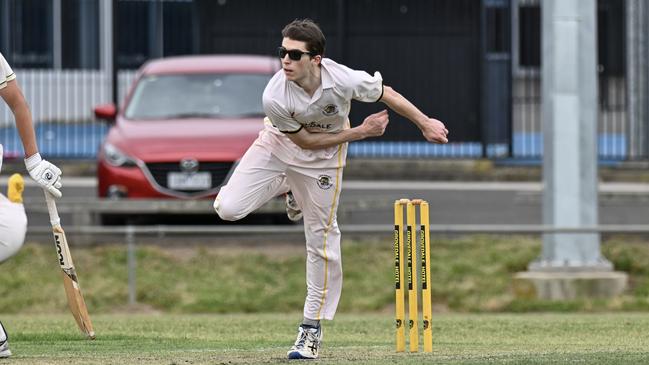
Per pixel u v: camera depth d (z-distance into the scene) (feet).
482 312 183.11
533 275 189.47
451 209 231.91
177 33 309.63
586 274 189.26
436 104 290.15
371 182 269.44
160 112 208.44
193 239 201.67
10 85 90.33
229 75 215.10
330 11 291.79
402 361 87.97
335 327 141.28
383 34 290.15
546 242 191.21
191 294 184.75
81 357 93.91
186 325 140.97
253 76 215.31
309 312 94.12
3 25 333.01
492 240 203.62
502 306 183.93
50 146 303.48
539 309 183.21
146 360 91.09
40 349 104.17
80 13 330.34
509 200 242.58
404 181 272.31
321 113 90.89
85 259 192.95
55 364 87.81
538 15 323.98
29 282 186.80
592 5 194.49
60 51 333.01
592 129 193.98
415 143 293.43
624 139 317.01
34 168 92.07
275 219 207.82
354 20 290.35
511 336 128.98
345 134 92.07
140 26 323.16
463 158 276.82
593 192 193.67
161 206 191.52
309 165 93.25
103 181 197.88
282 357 94.53
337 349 103.45
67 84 327.67
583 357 90.43
